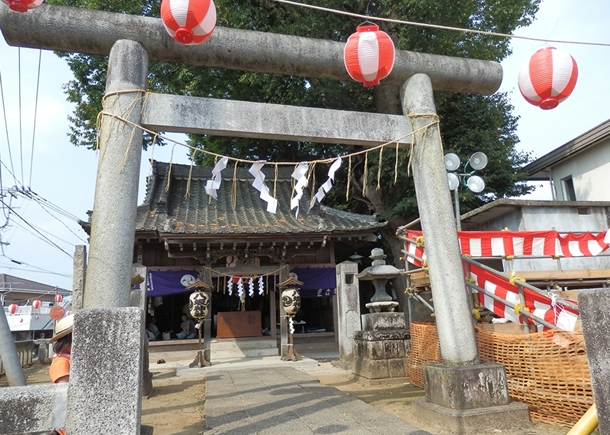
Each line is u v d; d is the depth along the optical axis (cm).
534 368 489
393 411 568
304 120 551
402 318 848
